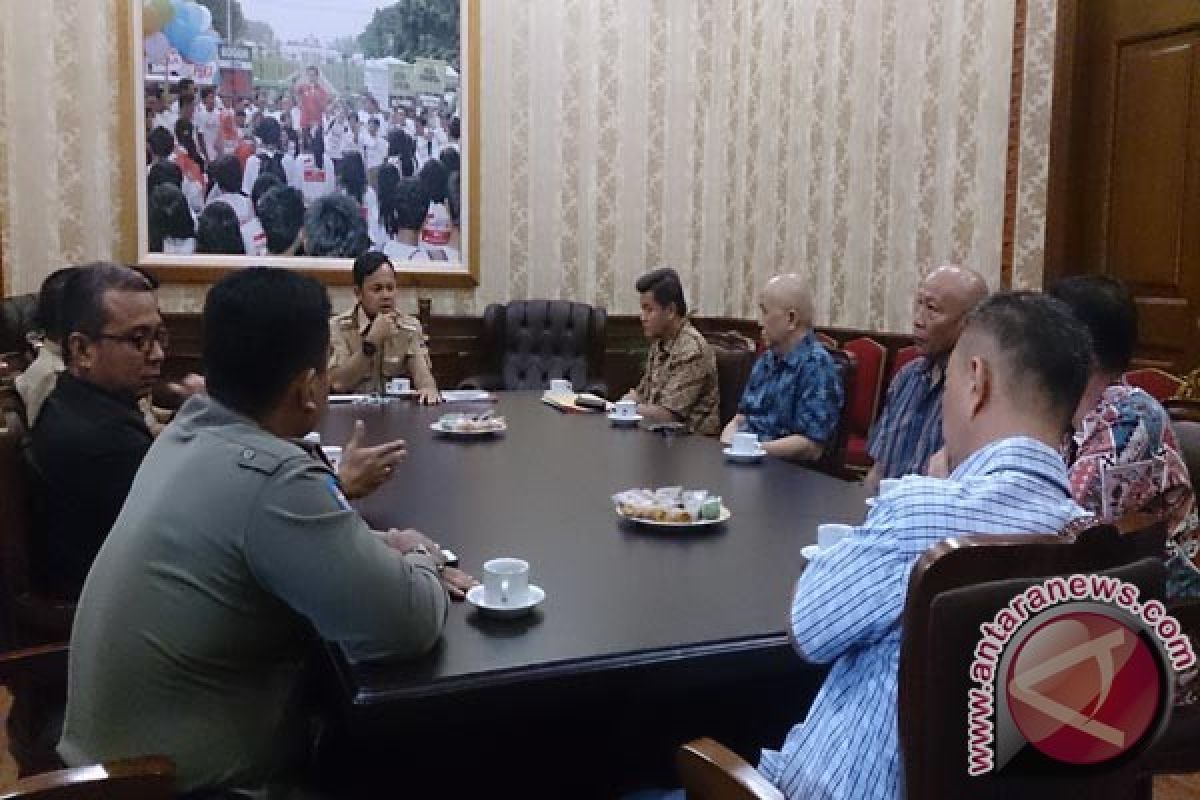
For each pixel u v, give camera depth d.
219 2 4.99
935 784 0.98
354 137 5.29
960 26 4.11
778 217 5.19
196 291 5.11
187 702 1.27
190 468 1.29
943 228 4.23
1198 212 3.36
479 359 5.58
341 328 4.08
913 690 0.99
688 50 5.74
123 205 4.90
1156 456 1.75
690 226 5.83
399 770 1.59
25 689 1.71
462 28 5.42
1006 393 1.17
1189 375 3.38
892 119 4.46
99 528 1.99
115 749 1.27
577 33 5.60
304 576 1.23
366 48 5.27
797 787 1.16
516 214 5.63
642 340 5.86
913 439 2.74
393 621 1.25
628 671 1.32
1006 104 3.94
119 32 4.80
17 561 1.89
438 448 2.79
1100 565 1.02
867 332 4.59
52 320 2.48
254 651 1.30
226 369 1.34
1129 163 3.60
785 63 5.09
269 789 1.33
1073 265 3.79
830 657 1.17
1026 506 1.11
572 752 1.70
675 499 1.99
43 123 4.72
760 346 5.08
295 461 1.28
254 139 5.12
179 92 4.96
